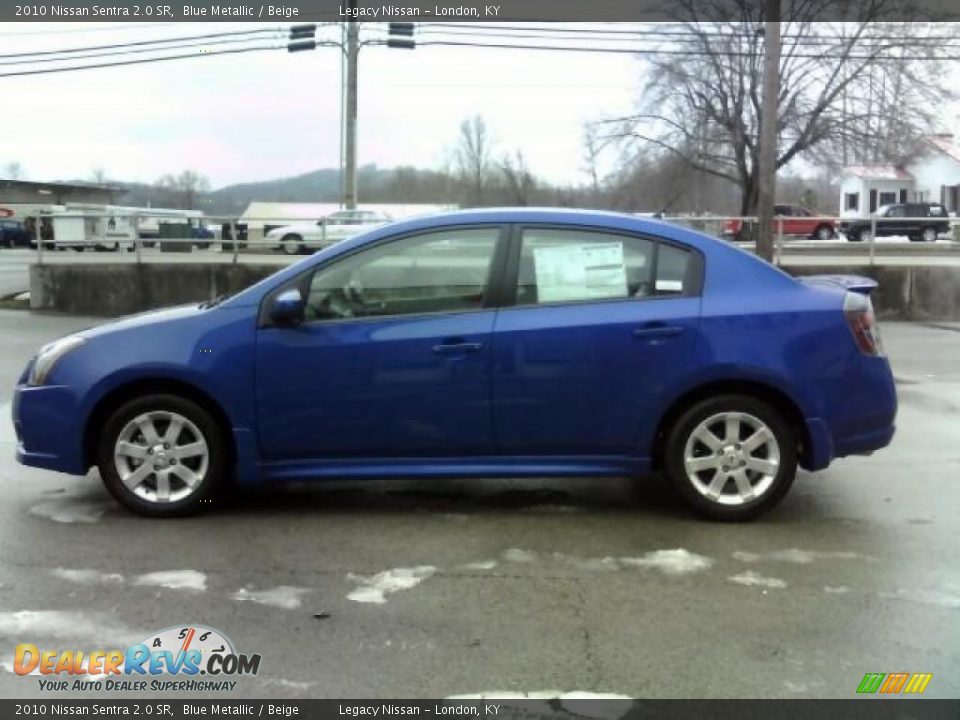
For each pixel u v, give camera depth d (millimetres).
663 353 4766
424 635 3588
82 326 14625
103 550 4500
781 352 4750
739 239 19172
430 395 4801
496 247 4883
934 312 16094
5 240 48094
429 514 5117
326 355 4785
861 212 51000
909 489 5609
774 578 4168
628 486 5688
